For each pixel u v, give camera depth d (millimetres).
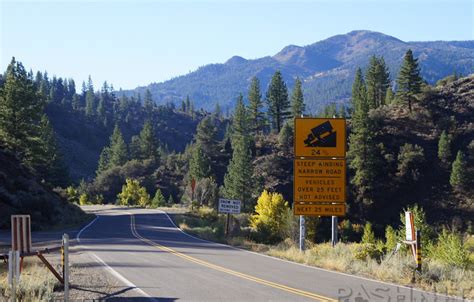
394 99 119000
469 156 92938
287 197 96875
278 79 127188
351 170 94500
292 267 18078
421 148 94125
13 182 46375
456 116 106188
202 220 54938
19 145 62031
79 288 13766
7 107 63000
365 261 18375
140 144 149625
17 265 11523
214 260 20391
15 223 12844
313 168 23969
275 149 113438
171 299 12055
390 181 89625
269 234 41156
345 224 71000
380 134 102438
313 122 24078
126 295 12703
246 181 90250
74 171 167500
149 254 22734
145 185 124188
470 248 30719
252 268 17750
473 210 81188
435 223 80688
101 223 47844
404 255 18047
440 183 89000
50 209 45469
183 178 127625
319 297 12094
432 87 120750
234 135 123312
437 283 14102
